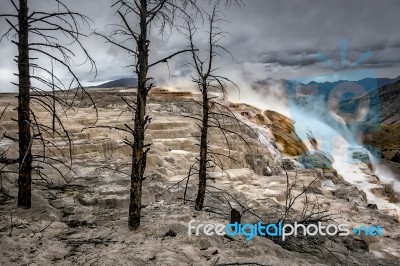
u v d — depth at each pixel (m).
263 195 19.09
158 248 7.65
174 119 31.73
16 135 18.69
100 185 13.41
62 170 15.03
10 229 8.07
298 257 9.81
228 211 13.94
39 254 6.89
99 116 29.03
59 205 10.99
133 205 8.77
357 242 13.24
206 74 10.59
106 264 6.68
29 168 9.46
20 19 8.16
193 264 7.15
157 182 15.69
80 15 7.50
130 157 21.22
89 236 8.34
